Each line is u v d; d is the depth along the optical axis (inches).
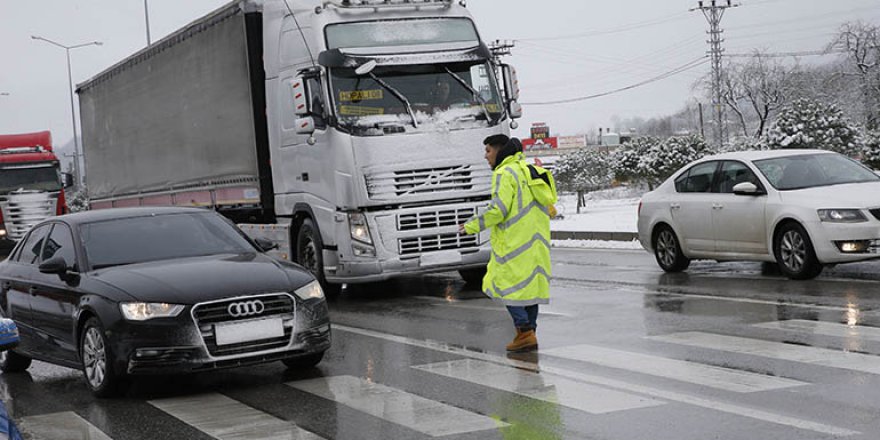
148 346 334.6
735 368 320.5
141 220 407.8
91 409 336.5
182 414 317.1
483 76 599.8
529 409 285.9
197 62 746.8
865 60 2546.8
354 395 324.5
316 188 599.2
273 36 640.4
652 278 590.2
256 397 334.3
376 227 569.9
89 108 1056.8
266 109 657.0
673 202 608.4
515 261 375.2
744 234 557.6
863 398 271.0
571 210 1769.2
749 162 570.9
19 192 1315.2
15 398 370.3
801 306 438.0
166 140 824.3
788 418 255.6
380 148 568.7
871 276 524.1
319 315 361.1
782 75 2972.4
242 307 343.0
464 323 469.1
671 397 287.4
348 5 588.1
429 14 598.5
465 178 582.6
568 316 459.8
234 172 698.8
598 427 260.5
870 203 507.2
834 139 1453.0
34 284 398.0
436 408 296.8
